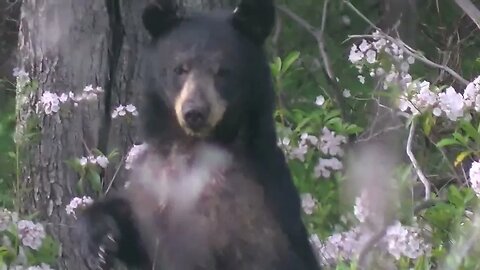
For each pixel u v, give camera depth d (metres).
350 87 15.28
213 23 9.30
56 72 12.88
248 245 9.17
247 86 9.19
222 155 9.26
